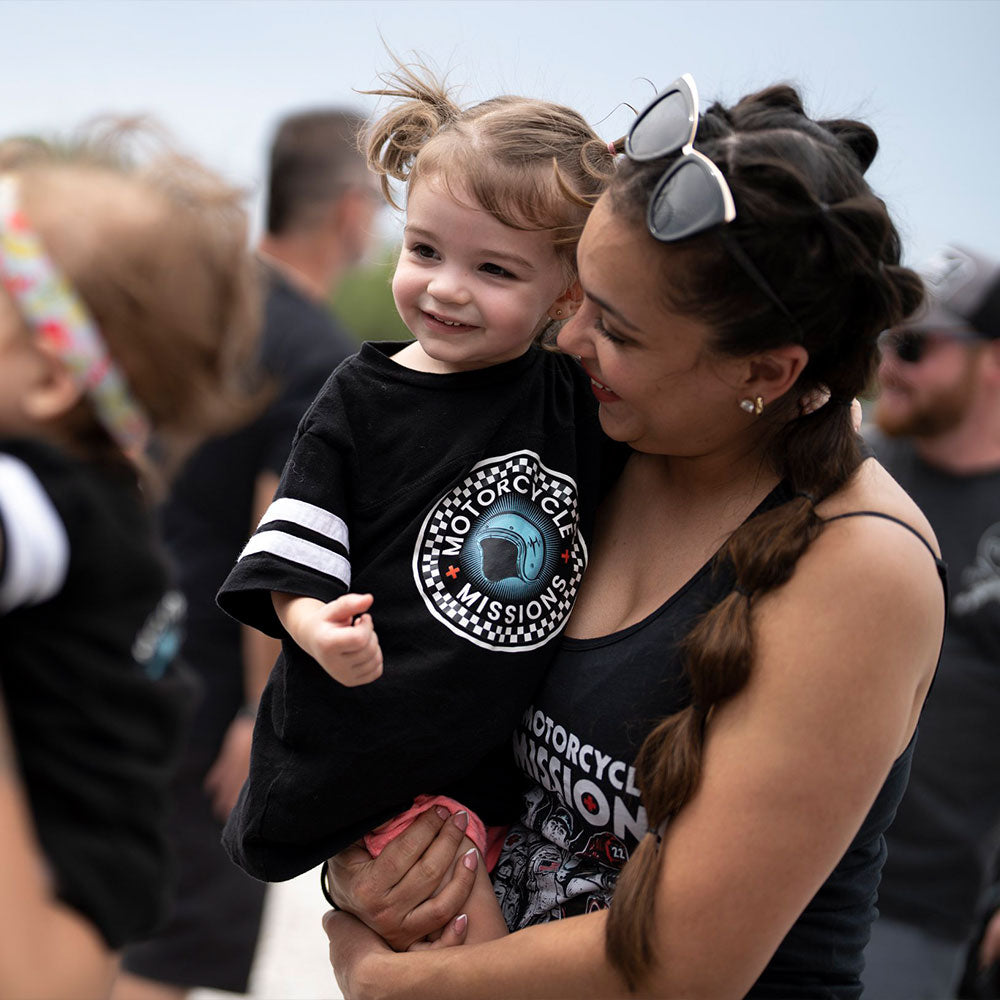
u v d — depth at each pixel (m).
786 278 1.22
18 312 1.05
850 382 1.33
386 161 1.65
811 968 1.40
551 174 1.49
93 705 1.08
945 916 2.25
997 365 2.35
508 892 1.53
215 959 2.52
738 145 1.23
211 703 2.50
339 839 1.49
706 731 1.29
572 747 1.41
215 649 2.51
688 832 1.27
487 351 1.50
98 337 1.08
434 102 1.67
